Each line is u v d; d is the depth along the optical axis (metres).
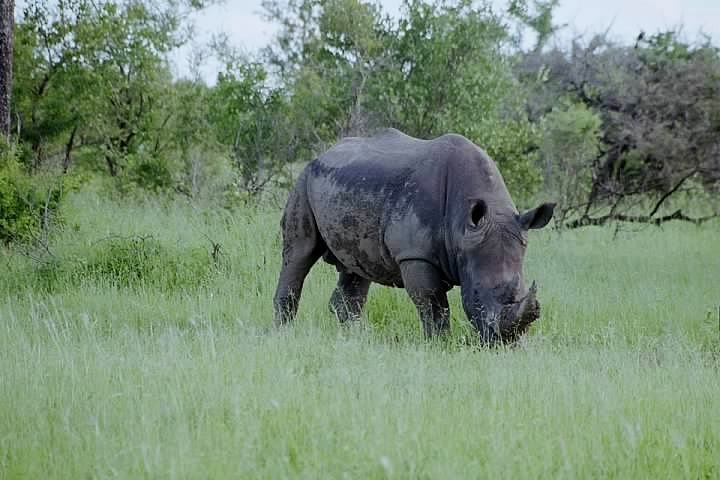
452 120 35.31
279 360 14.57
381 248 19.02
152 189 37.78
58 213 27.92
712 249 30.19
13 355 15.00
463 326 18.14
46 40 40.31
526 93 44.69
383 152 19.67
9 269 23.95
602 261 26.89
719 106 36.47
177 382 12.89
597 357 15.98
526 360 15.08
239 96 39.34
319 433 10.95
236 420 11.37
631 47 53.66
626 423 10.80
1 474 9.95
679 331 18.09
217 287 22.64
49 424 11.48
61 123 40.06
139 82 40.69
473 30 36.12
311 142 38.84
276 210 30.36
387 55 37.34
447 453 10.18
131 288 22.34
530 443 10.84
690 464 10.59
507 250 16.80
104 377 13.51
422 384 13.36
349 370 13.97
